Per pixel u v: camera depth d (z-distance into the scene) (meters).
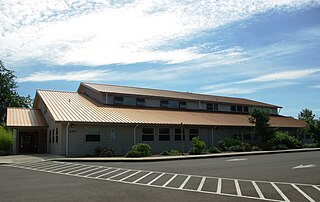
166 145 28.78
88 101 31.42
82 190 10.00
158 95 35.19
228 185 10.88
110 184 11.19
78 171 14.97
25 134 29.17
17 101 49.25
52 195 9.20
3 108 48.03
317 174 13.58
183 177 12.80
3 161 19.56
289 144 34.22
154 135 28.16
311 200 8.50
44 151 29.22
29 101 51.06
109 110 28.94
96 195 9.18
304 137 43.91
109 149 24.81
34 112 30.91
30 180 12.21
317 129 39.81
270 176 13.02
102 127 25.39
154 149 27.92
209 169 15.48
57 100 29.47
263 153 27.17
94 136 24.92
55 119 22.92
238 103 42.47
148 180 12.08
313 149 32.53
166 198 8.75
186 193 9.47
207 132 32.12
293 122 43.72
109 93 31.55
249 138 36.03
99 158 20.84
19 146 28.70
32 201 8.42
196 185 10.91
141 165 17.48
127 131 26.59
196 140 27.06
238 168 15.88
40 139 29.36
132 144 26.67
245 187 10.48
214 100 40.28
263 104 46.59
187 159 21.66
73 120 23.39
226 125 32.53
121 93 32.28
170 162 19.31
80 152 24.12
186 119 31.41
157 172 14.38
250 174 13.64
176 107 36.69
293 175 13.28
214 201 8.38
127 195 9.17
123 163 18.70
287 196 9.01
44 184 11.22
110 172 14.52
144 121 27.12
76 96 33.03
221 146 30.61
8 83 48.62
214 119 34.28
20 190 10.02
